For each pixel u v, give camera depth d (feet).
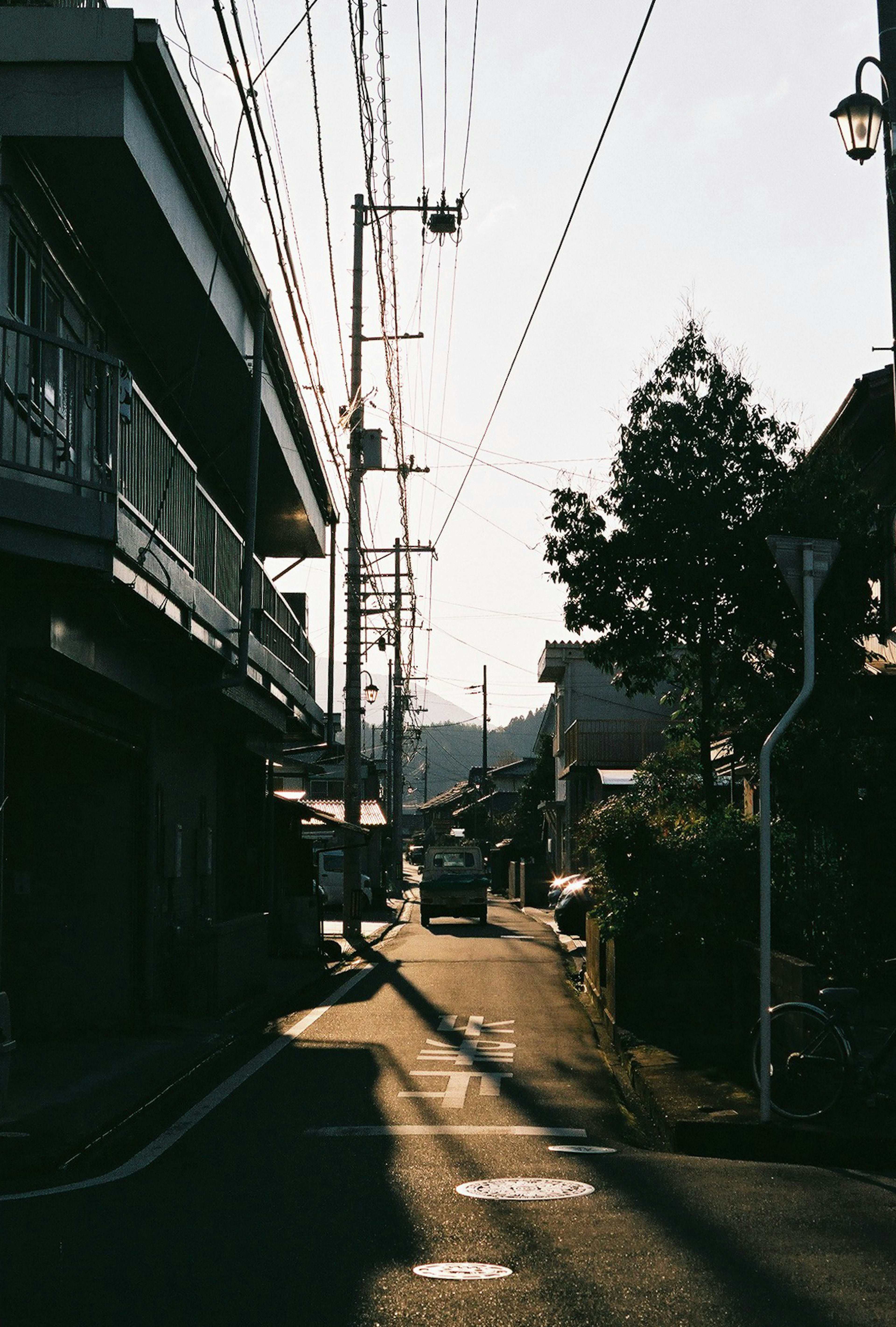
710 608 44.32
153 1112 28.99
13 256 32.89
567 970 66.69
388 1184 21.07
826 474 45.06
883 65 29.66
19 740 41.65
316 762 101.40
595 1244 17.12
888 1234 17.54
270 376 52.60
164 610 34.96
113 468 29.30
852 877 41.78
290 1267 16.15
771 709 43.50
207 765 56.03
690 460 45.09
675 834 41.11
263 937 55.98
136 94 33.78
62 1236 17.69
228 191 33.30
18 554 27.53
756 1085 28.17
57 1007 41.09
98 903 42.14
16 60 32.65
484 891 115.24
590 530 45.47
